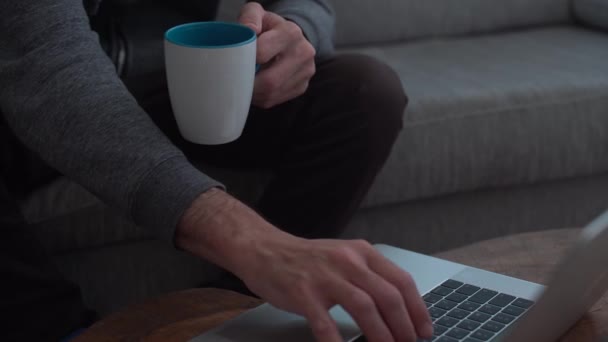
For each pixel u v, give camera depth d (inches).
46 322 39.0
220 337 31.4
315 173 56.9
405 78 76.2
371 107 55.6
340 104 56.0
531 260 40.7
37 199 57.4
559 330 31.9
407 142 68.7
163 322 34.3
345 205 57.0
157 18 61.4
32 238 40.5
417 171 69.4
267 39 42.1
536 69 79.4
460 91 72.4
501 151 71.8
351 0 86.7
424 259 37.5
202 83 36.3
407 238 72.9
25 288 39.1
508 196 75.7
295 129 58.0
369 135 55.7
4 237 39.4
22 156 54.4
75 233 59.5
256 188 62.4
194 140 38.5
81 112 34.6
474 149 70.8
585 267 27.6
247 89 37.6
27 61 35.2
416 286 32.0
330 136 56.4
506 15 94.1
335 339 28.4
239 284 56.4
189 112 37.4
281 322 32.2
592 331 33.2
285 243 30.9
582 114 74.0
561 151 74.0
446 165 70.2
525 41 90.3
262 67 44.2
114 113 34.7
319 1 55.2
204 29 37.5
